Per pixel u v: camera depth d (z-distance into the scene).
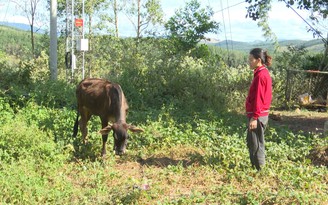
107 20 26.12
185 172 8.17
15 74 16.75
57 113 11.50
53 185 7.34
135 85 15.98
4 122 9.92
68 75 19.03
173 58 17.34
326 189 7.41
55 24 17.02
